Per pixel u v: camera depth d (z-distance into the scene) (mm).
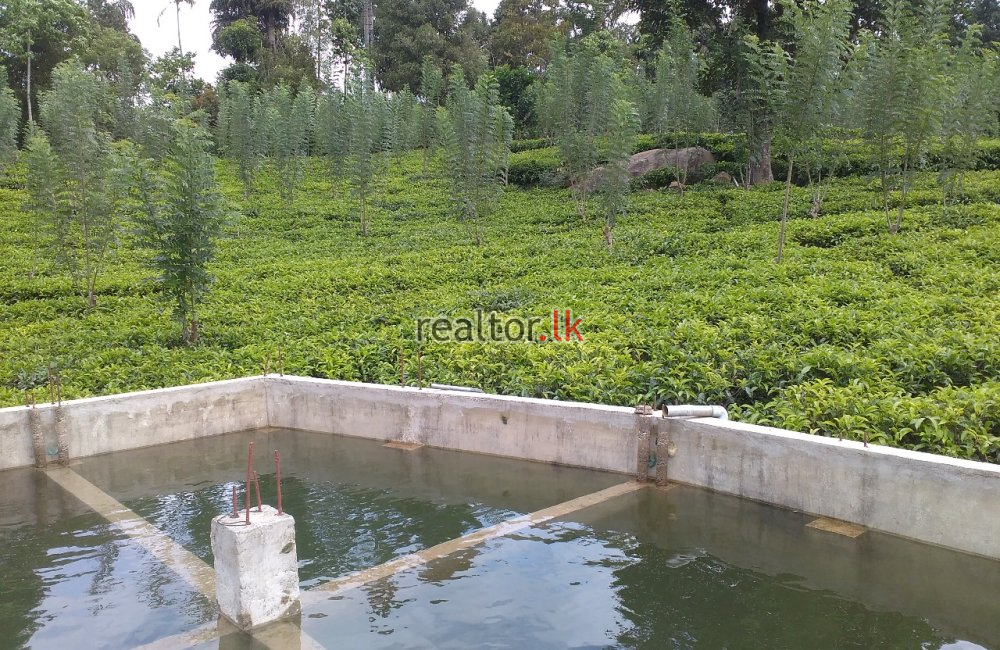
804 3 14688
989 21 40594
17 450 7496
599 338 9766
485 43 53906
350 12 57812
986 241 14062
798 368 7840
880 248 14453
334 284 16094
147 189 11523
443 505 6277
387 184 31219
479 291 14391
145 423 8203
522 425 7355
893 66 15453
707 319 10672
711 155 27000
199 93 48938
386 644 4109
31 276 17031
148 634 4270
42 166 14586
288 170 28250
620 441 6793
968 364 7535
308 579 4930
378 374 9641
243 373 9703
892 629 4125
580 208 23438
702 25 25453
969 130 17781
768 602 4465
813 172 23875
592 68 26094
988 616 4223
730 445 6137
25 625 4387
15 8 36188
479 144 20766
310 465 7500
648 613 4375
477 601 4578
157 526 5949
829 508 5617
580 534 5562
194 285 11703
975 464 4977
